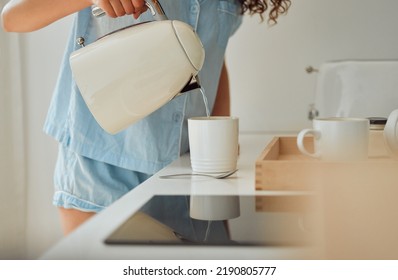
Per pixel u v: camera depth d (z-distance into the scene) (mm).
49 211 1874
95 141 1188
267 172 799
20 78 1799
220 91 1524
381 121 1069
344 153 848
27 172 1854
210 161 931
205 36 1241
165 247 553
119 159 1190
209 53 1261
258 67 1707
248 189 818
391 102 1433
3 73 1780
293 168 790
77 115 1175
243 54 1707
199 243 564
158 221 644
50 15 1106
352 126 843
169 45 907
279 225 619
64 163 1240
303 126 1709
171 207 710
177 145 1220
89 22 1174
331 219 620
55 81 1799
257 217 656
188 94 1219
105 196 1196
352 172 758
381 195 709
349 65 1461
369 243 569
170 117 1209
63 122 1234
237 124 947
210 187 837
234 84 1727
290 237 577
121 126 999
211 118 989
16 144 1828
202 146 933
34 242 1880
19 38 1783
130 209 701
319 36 1667
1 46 1769
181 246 557
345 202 684
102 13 992
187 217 660
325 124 854
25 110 1822
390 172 742
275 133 1720
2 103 1793
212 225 625
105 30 1172
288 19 1671
